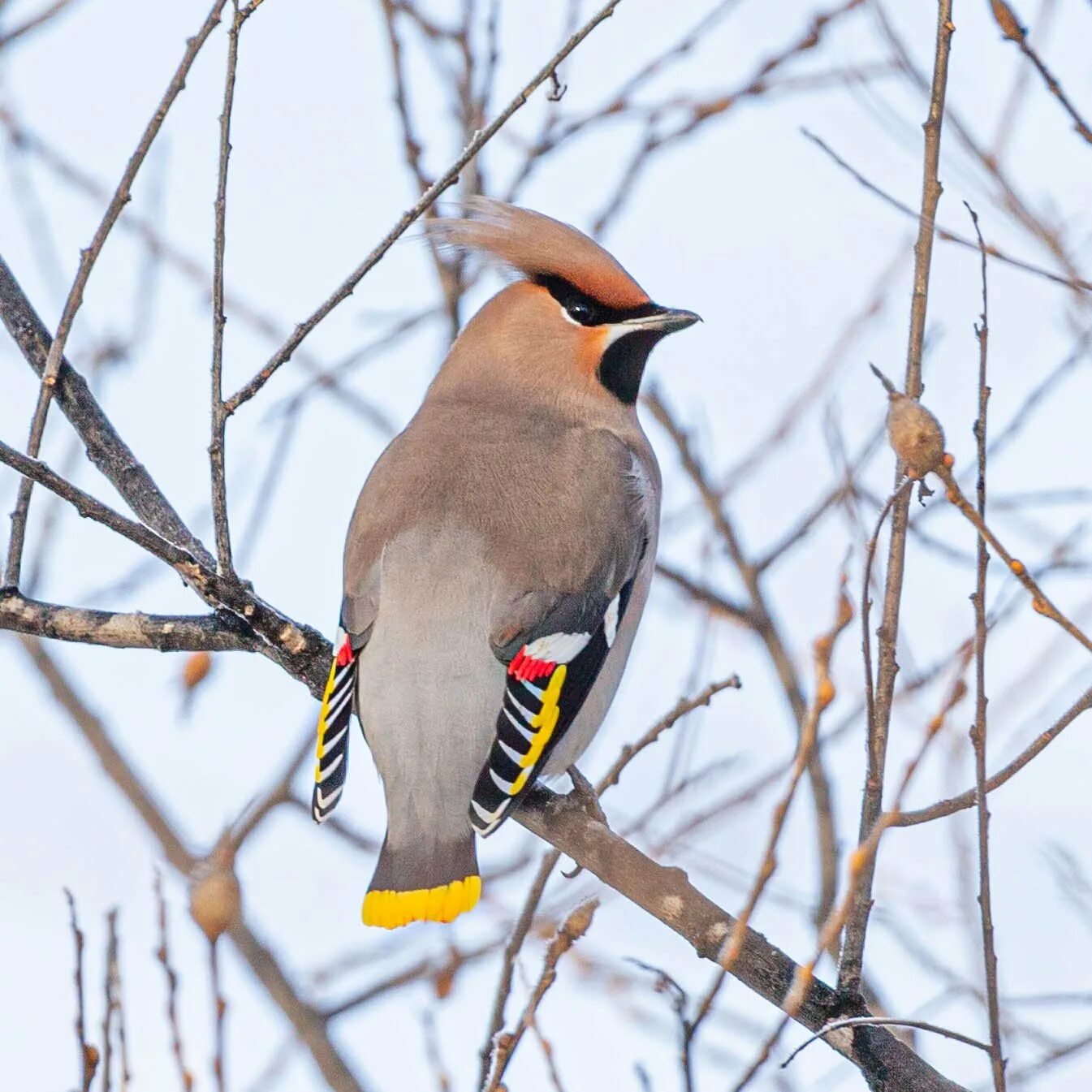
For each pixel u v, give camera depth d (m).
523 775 9.80
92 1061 8.45
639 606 11.16
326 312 9.40
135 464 11.07
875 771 8.35
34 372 11.12
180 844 13.62
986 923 7.48
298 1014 13.38
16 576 10.12
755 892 7.14
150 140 9.69
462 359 12.20
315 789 9.88
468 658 10.14
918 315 8.41
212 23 9.36
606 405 11.96
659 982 8.84
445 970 12.22
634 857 9.47
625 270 12.17
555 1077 8.49
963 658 8.02
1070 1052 10.48
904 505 8.35
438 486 10.78
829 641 7.04
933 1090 8.35
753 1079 7.73
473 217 12.42
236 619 10.12
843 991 8.57
